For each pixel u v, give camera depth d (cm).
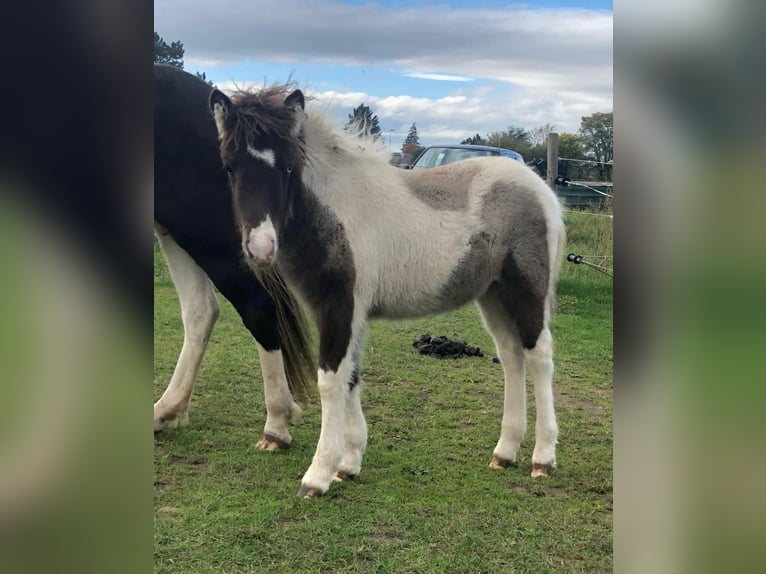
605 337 721
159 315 723
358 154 377
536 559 289
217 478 367
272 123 328
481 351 660
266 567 277
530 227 388
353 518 324
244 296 411
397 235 374
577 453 421
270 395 413
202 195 406
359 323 368
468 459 407
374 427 457
